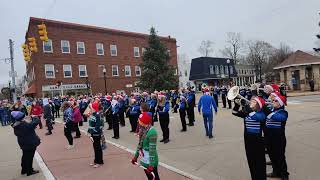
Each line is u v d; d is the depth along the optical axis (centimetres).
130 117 1595
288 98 2991
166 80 4300
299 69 3931
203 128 1531
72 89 4062
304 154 919
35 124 926
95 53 4388
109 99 1788
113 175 847
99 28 4462
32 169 927
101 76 4425
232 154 984
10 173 955
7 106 2634
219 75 6756
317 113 1741
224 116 1881
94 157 1055
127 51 4803
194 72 6762
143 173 844
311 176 731
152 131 595
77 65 4159
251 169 644
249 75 8675
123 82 4703
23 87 6341
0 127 2444
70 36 4116
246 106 655
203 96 1288
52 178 864
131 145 1266
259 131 637
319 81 3831
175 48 5703
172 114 2253
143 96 1769
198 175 804
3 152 1309
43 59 3828
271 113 717
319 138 1108
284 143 718
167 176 802
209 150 1066
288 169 794
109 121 1756
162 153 1077
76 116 1506
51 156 1148
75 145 1331
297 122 1493
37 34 3788
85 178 841
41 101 2773
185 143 1212
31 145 912
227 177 772
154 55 4338
